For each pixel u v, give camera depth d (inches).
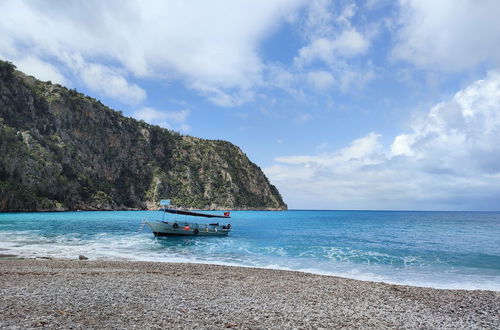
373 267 1026.1
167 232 1862.7
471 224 3870.6
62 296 488.1
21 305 428.5
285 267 1016.2
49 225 2687.0
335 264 1075.9
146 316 398.9
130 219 3897.6
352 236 2108.8
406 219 5575.8
